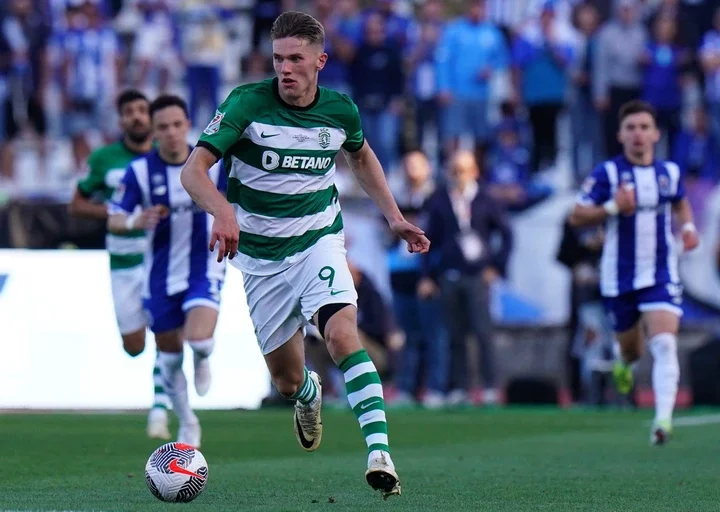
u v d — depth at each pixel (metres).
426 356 47.53
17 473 21.27
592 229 47.81
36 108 57.66
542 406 47.56
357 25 55.22
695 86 55.75
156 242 25.75
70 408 41.06
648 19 57.25
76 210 31.83
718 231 52.50
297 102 16.69
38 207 49.38
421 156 48.47
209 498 16.95
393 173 54.09
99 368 41.16
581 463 24.19
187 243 25.66
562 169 55.94
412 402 47.75
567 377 50.06
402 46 55.16
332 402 46.81
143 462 23.58
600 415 42.16
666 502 17.12
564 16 56.75
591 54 54.62
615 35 54.38
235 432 32.91
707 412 44.25
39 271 41.72
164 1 58.31
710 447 28.62
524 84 55.97
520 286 52.38
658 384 28.31
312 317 16.56
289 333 17.33
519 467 23.19
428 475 21.41
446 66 54.22
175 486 16.22
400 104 54.47
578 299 48.50
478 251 45.94
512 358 51.50
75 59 57.50
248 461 24.39
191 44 57.50
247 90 16.61
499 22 58.41
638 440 31.00
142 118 31.06
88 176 31.66
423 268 46.84
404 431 34.22
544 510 16.02
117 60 58.09
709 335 51.84
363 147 17.52
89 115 57.66
